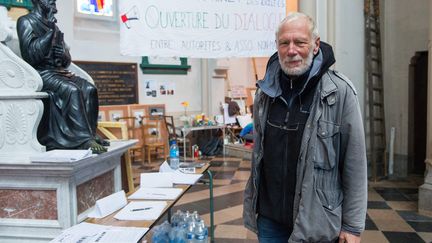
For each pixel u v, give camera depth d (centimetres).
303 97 168
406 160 589
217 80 882
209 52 288
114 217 192
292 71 162
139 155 753
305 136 162
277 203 176
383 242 329
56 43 256
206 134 839
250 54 298
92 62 712
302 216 160
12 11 345
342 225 165
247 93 954
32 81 224
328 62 164
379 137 577
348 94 159
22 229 213
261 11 298
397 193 485
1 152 222
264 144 181
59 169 200
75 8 687
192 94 876
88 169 226
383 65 596
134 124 739
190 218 270
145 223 183
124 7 267
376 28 558
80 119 240
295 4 490
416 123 580
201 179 296
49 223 210
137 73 781
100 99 727
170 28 277
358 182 160
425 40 557
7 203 216
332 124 160
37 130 231
